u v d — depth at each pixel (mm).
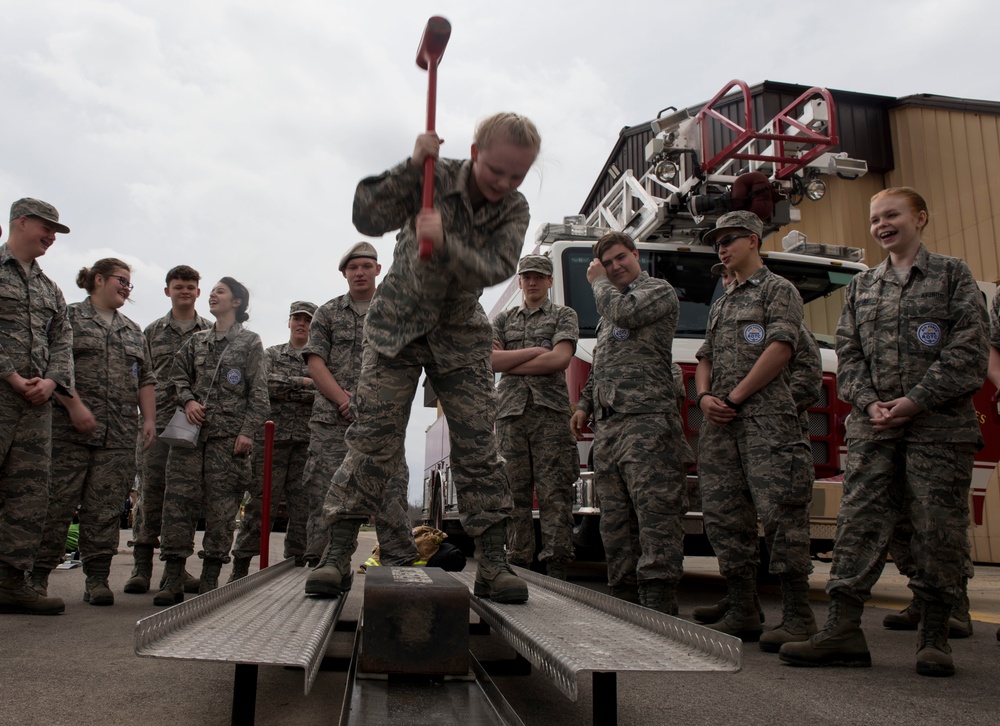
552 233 6078
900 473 3242
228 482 4879
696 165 5773
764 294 3654
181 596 4770
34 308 4230
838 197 11188
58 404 4629
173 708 2383
